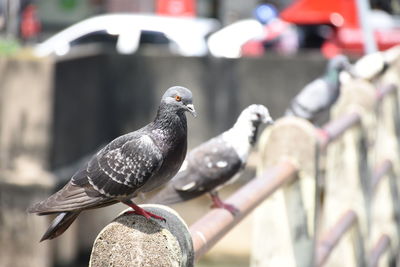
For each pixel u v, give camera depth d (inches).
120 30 664.4
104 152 144.9
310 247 210.8
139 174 142.6
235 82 539.5
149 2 883.4
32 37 756.6
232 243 502.9
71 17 876.0
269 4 820.0
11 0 714.8
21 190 462.9
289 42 695.1
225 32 693.9
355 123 276.8
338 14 690.2
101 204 145.0
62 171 478.9
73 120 495.2
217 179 215.8
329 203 274.2
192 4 837.8
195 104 540.7
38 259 463.2
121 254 120.7
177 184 214.2
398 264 350.6
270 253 210.4
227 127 539.8
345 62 397.1
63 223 140.7
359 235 272.7
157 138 145.2
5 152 469.4
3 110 469.1
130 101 545.3
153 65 542.3
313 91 391.9
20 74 465.4
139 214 123.2
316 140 209.3
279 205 209.0
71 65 488.4
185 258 124.1
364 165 282.7
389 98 371.9
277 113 537.3
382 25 657.6
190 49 656.4
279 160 211.6
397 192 358.9
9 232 465.4
